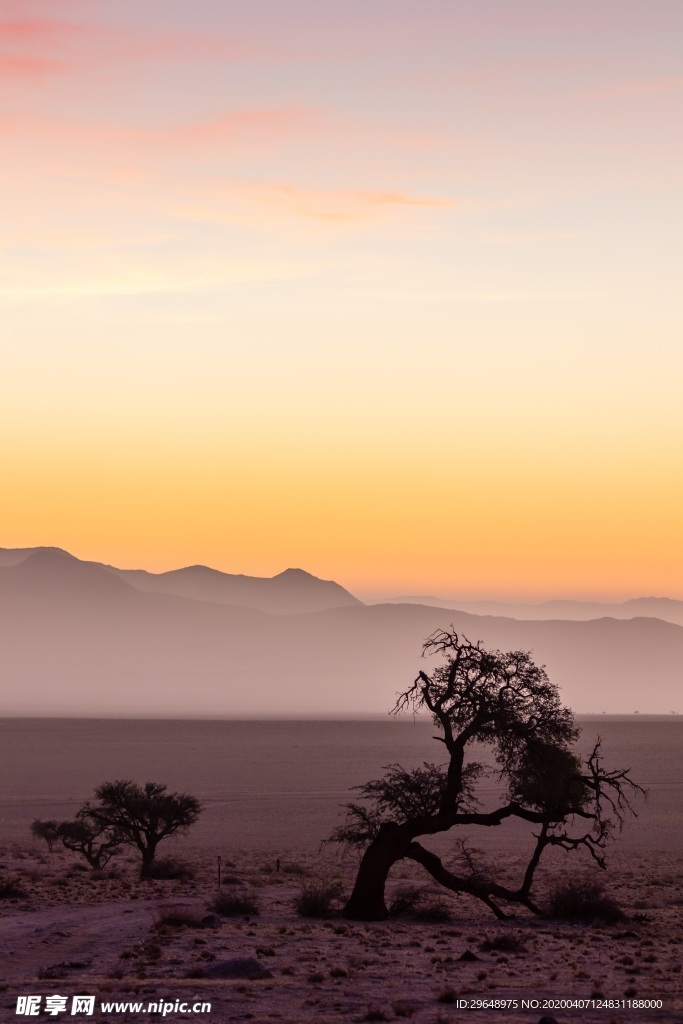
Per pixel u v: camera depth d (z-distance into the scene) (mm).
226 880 93812
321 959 48844
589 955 53188
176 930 56750
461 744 67562
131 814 106750
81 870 107438
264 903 74625
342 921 65375
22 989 39594
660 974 47344
